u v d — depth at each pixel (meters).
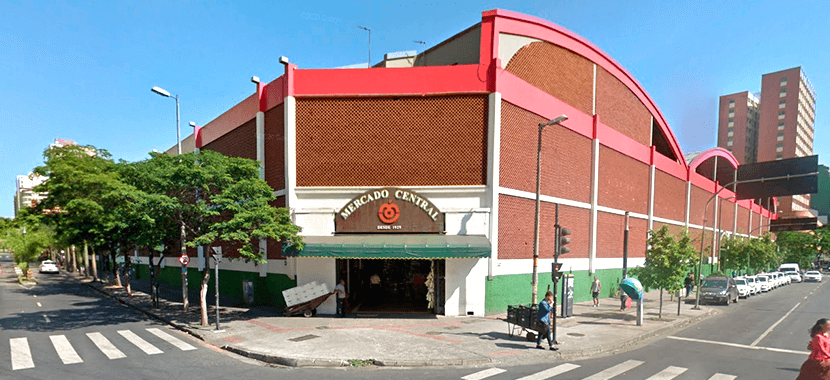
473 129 18.09
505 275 18.75
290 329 14.88
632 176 28.62
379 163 18.20
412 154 18.19
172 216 16.62
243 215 14.49
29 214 28.81
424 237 17.38
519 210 19.52
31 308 21.28
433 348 12.20
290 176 18.12
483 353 11.75
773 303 27.38
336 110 18.36
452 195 18.06
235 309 19.72
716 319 19.91
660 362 11.44
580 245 23.70
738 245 42.09
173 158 16.03
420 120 18.22
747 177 36.12
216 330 14.68
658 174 31.94
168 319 17.03
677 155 35.75
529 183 19.89
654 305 24.34
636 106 29.58
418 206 17.88
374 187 18.14
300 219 18.14
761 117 102.25
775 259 56.47
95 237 27.66
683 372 10.44
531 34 20.59
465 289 17.69
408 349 12.06
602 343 13.33
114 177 25.08
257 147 20.27
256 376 9.82
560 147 21.92
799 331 16.64
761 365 11.19
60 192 25.14
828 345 7.56
